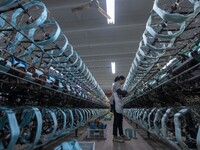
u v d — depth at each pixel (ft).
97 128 14.97
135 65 14.78
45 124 9.36
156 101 14.17
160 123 10.12
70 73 14.73
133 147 11.29
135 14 18.01
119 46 26.61
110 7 14.38
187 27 7.57
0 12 6.89
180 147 7.57
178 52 8.82
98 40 22.84
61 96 13.17
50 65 11.66
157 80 11.29
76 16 18.26
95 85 26.22
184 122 7.21
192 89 8.66
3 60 6.30
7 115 6.11
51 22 8.87
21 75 7.26
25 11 7.43
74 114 14.82
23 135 7.51
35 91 9.80
